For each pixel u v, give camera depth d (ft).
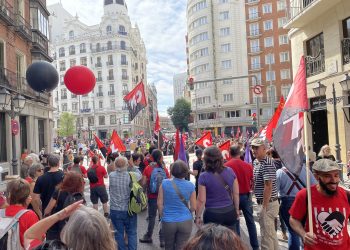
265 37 192.95
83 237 6.53
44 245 7.36
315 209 11.13
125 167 19.44
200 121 219.82
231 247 5.81
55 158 18.48
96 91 267.80
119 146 41.01
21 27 69.72
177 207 16.14
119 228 19.04
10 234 10.93
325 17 49.29
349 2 43.60
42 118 86.53
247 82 200.64
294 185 16.93
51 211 16.19
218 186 16.01
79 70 25.26
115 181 19.07
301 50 56.95
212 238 5.90
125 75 270.05
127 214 19.02
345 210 11.02
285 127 13.10
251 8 196.54
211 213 15.92
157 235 25.46
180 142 26.58
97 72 269.44
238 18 207.10
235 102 204.64
